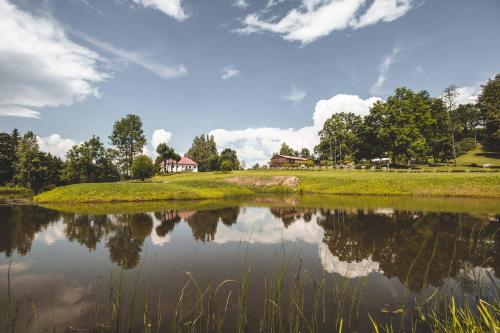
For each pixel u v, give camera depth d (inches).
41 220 807.7
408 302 299.7
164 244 548.1
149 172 2437.3
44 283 358.9
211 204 1209.4
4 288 344.5
